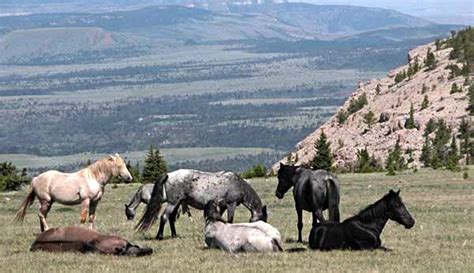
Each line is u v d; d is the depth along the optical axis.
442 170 80.25
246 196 26.09
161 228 26.30
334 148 147.75
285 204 45.31
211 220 23.34
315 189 24.59
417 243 25.16
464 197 47.97
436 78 167.75
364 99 174.88
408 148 124.94
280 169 26.41
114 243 22.27
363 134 147.12
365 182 64.88
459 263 21.03
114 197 53.59
